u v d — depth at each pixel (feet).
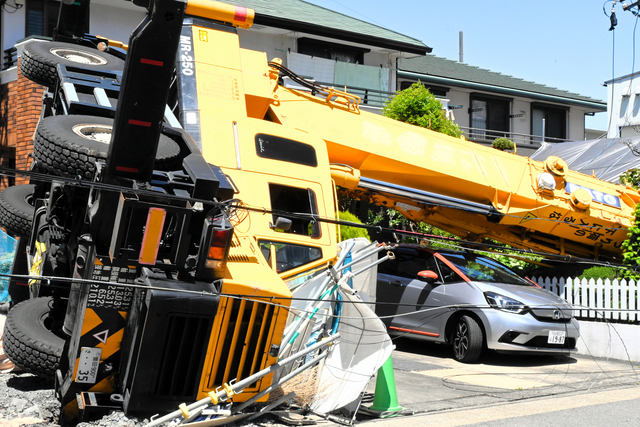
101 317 16.02
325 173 22.79
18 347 18.29
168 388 15.93
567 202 33.81
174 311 15.38
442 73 86.89
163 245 16.30
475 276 31.73
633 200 35.50
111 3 57.82
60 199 19.56
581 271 36.81
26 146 46.75
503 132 86.99
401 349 33.27
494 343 28.71
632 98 91.15
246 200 20.62
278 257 20.20
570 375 27.35
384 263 34.30
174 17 13.93
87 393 16.30
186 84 24.23
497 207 32.37
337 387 18.69
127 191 14.78
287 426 17.47
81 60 25.20
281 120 27.81
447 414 19.40
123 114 14.67
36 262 22.85
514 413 19.62
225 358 16.56
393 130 30.60
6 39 55.47
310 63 67.21
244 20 26.66
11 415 16.70
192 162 16.92
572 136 96.89
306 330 18.90
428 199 31.19
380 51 72.79
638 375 27.76
